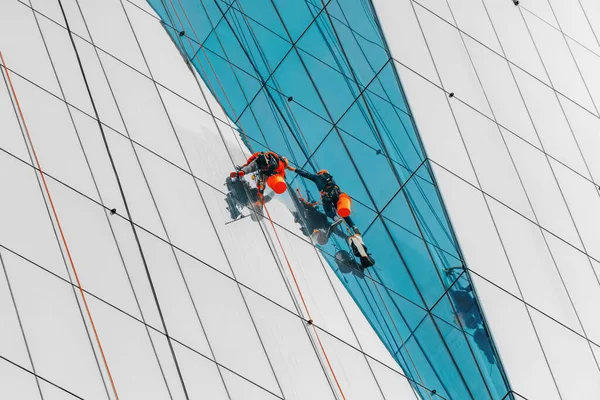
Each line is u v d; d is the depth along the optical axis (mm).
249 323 24625
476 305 27125
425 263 28359
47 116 25359
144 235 24500
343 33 32406
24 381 19125
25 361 19484
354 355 26172
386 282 28719
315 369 24812
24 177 23219
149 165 26797
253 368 23484
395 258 28953
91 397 19828
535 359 27000
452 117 31078
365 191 30312
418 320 27844
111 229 23875
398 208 29391
